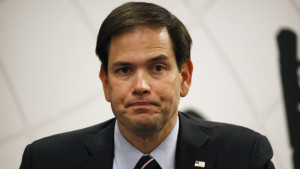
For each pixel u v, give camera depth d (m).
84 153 3.42
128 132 3.14
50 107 5.46
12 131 5.35
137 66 2.79
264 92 5.76
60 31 5.58
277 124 5.73
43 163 3.46
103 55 3.03
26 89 5.41
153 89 2.77
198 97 5.65
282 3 5.94
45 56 5.51
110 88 2.91
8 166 5.31
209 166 3.21
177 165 3.21
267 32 5.86
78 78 5.57
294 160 5.70
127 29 2.80
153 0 5.71
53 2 5.60
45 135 5.40
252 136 3.44
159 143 3.21
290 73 5.83
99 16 5.71
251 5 5.89
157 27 2.83
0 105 5.34
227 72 5.74
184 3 5.79
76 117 5.51
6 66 5.39
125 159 3.24
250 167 3.20
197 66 5.70
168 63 2.85
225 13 5.84
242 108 5.70
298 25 5.93
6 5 5.46
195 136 3.38
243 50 5.80
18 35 5.46
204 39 5.75
